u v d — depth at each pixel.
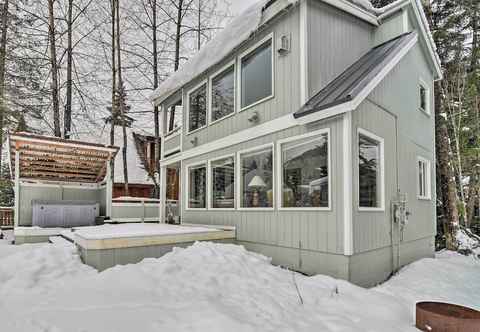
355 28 7.07
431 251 8.31
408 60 7.46
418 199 7.54
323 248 5.09
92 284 3.84
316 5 6.12
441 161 10.19
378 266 5.53
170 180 15.77
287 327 3.06
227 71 7.87
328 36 6.31
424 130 8.40
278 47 6.27
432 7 12.22
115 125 17.16
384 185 5.84
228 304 3.48
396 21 7.25
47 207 8.80
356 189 4.93
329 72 6.23
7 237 9.12
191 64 8.78
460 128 12.63
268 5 6.25
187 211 9.07
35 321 2.83
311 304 3.79
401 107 6.92
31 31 14.16
